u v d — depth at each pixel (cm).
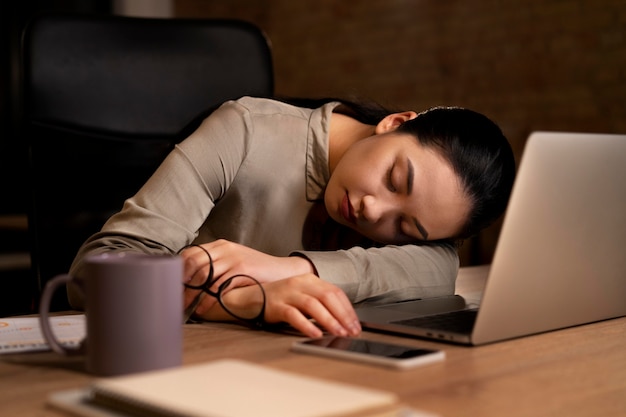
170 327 79
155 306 77
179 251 125
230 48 192
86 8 418
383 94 511
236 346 94
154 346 78
